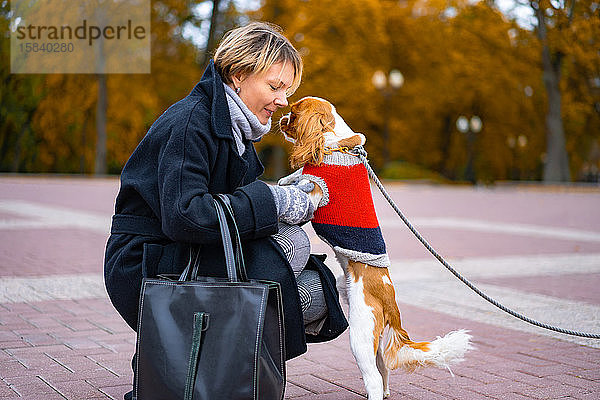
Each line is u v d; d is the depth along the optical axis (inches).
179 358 103.9
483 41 1574.8
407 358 132.5
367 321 129.8
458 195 1205.7
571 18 787.4
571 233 567.5
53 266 343.9
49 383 160.4
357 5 1549.0
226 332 103.5
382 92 1528.1
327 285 133.8
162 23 1599.4
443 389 163.2
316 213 132.7
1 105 1590.8
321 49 1540.4
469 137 1683.1
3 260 360.5
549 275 346.9
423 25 1654.8
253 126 130.3
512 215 773.9
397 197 1083.3
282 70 127.4
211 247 121.0
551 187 1434.5
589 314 254.1
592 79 1300.4
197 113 121.7
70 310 242.1
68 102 1616.6
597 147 2079.2
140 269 121.9
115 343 197.9
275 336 106.6
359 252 130.1
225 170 124.7
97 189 1088.8
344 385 165.5
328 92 1550.2
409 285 309.1
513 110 1803.6
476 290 139.4
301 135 133.1
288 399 154.6
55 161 1704.0
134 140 1723.7
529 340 213.0
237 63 125.8
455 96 1748.3
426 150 1961.1
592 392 162.1
